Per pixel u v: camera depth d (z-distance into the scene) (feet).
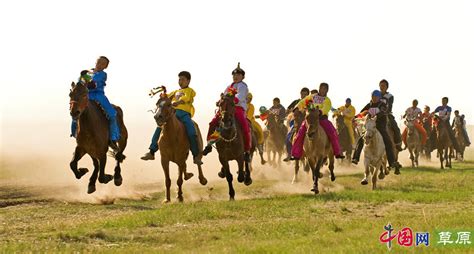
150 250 32.19
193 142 54.90
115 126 52.70
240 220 43.65
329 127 61.16
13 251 32.42
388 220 40.22
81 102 48.44
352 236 33.55
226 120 53.47
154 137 55.36
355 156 64.03
